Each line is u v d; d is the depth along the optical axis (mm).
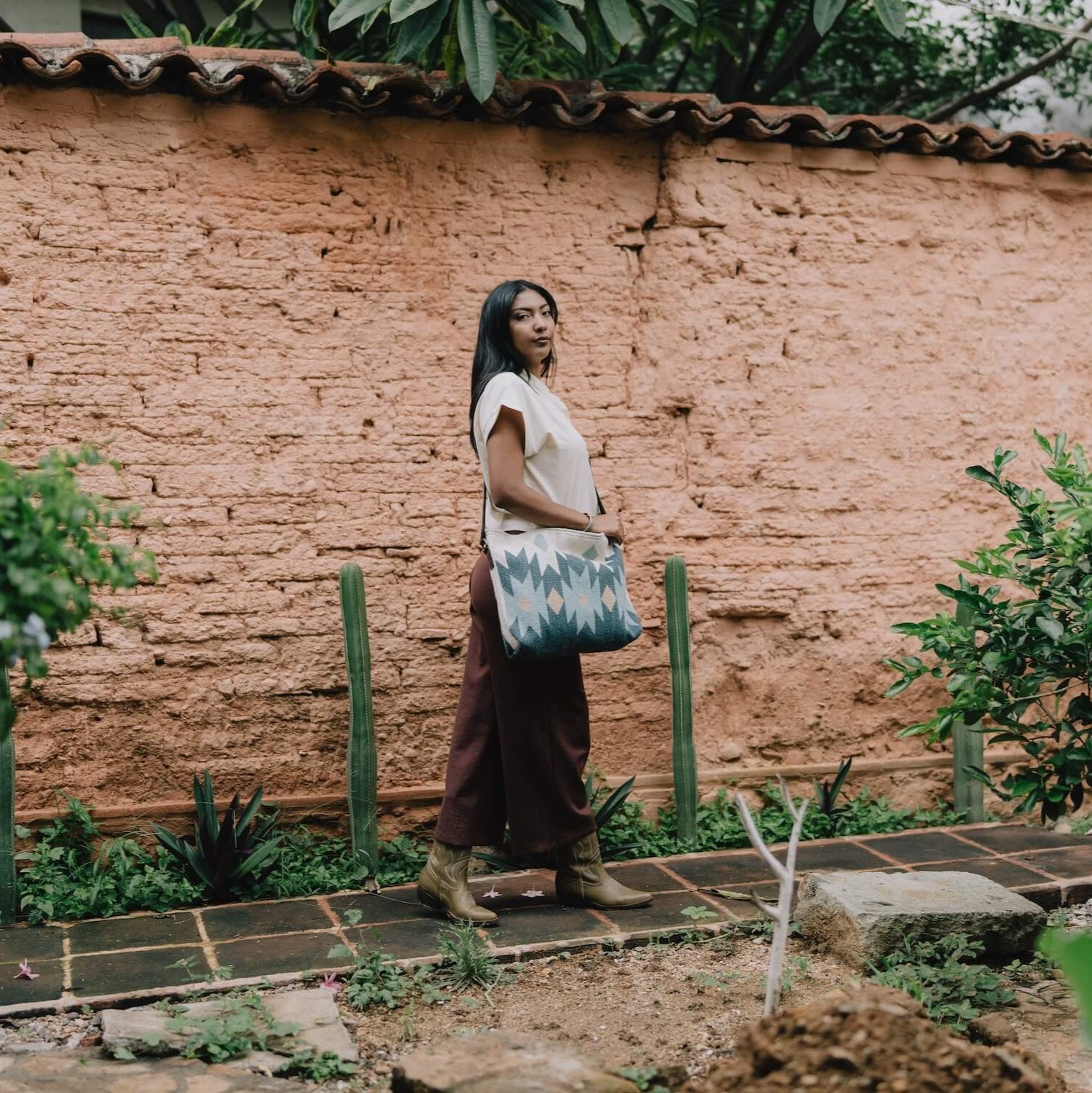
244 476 4766
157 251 4672
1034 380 5641
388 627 4918
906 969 3553
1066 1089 2777
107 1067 2973
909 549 5473
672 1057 3102
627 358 5172
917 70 8836
